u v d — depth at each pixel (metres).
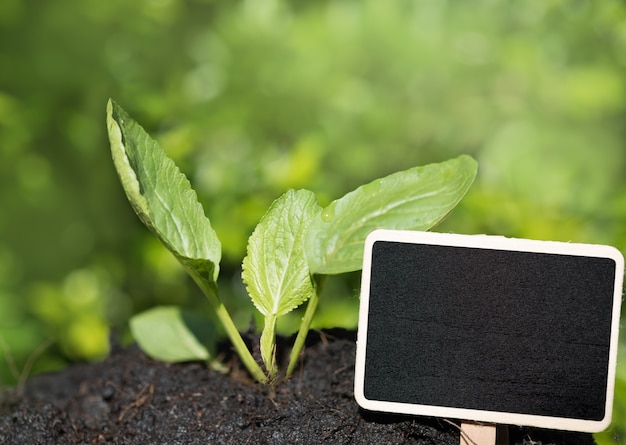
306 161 0.62
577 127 1.01
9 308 0.81
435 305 0.35
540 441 0.38
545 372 0.35
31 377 0.50
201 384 0.42
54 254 0.97
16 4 0.99
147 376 0.44
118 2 1.02
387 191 0.38
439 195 0.37
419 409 0.35
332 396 0.40
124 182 0.35
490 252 0.35
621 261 0.34
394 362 0.35
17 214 0.98
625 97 1.00
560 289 0.35
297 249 0.38
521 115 1.02
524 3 1.04
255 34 1.03
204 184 0.62
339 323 0.47
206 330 0.44
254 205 0.60
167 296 0.79
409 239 0.35
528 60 1.01
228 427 0.38
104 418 0.42
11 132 0.95
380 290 0.35
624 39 1.00
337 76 1.03
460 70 1.04
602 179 0.96
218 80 1.00
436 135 1.02
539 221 0.61
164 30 1.06
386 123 0.99
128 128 0.37
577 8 1.01
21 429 0.40
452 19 1.05
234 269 0.61
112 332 0.49
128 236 0.89
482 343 0.35
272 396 0.40
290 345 0.43
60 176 0.97
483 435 0.35
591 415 0.34
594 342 0.35
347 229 0.37
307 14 1.08
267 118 1.01
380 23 1.03
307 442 0.37
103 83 0.99
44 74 0.99
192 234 0.38
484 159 0.94
